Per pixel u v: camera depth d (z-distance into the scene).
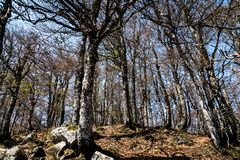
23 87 20.44
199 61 12.80
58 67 17.48
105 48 18.27
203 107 13.38
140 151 12.17
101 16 13.23
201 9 9.25
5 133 17.42
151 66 22.22
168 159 10.84
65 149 9.20
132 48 21.11
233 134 13.33
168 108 18.94
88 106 9.21
